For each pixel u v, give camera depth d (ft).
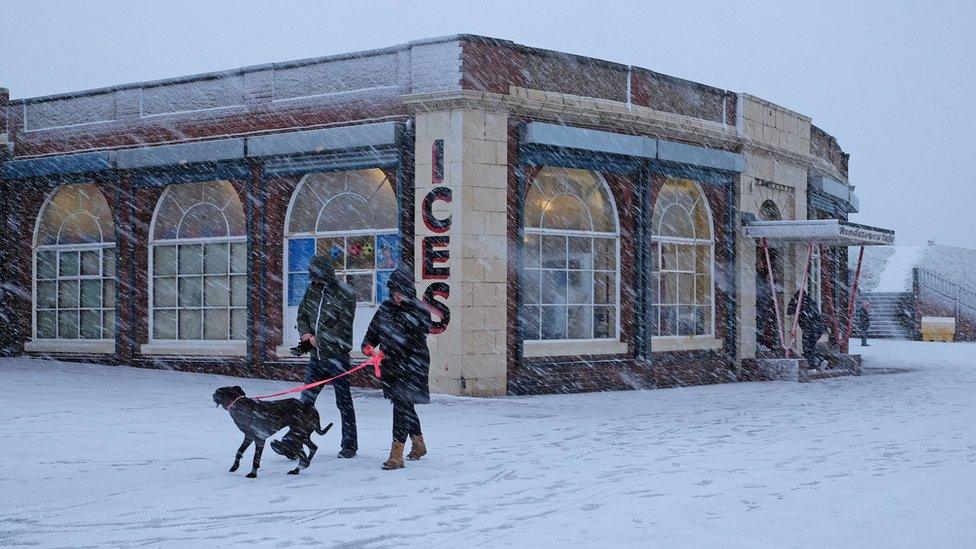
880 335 150.51
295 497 26.27
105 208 71.82
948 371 81.20
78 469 30.35
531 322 59.41
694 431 40.75
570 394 58.34
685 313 69.36
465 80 55.67
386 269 58.90
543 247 60.13
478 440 37.68
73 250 73.15
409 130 57.16
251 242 63.62
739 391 61.62
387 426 41.52
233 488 27.50
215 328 66.03
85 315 72.59
